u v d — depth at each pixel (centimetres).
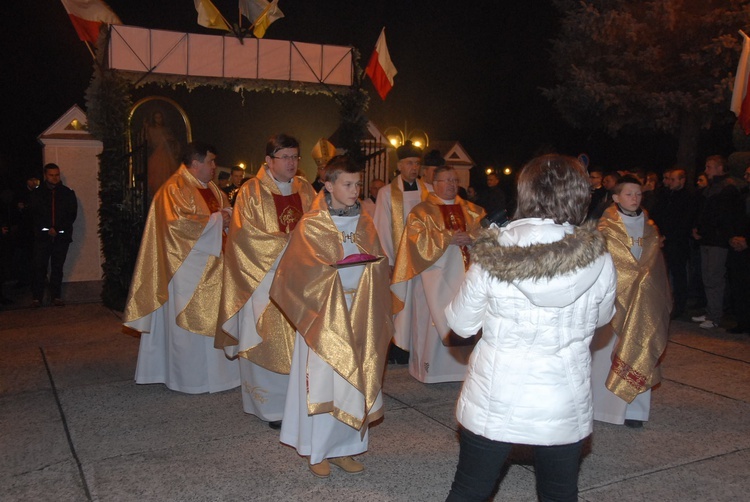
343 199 379
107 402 523
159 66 927
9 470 400
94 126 925
